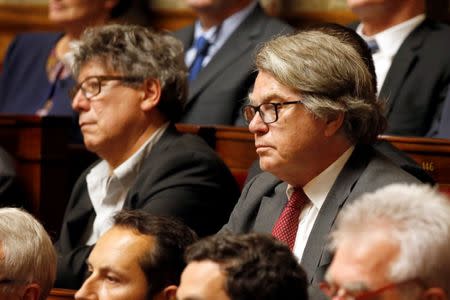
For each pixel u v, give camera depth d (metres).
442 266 4.58
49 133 10.28
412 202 4.71
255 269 4.93
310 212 6.88
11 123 10.28
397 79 10.24
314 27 8.23
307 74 6.68
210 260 5.00
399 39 10.45
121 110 8.79
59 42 13.50
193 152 8.61
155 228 6.28
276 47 6.82
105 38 8.87
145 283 6.20
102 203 8.94
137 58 8.80
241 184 9.35
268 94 6.77
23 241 6.50
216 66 11.04
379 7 10.42
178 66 9.00
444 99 10.17
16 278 6.46
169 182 8.43
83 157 10.52
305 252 6.61
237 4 11.59
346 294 4.64
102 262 6.23
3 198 9.88
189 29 12.30
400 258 4.58
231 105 10.75
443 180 8.30
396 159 7.75
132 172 8.83
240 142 9.38
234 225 7.38
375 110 6.85
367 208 4.77
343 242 4.74
